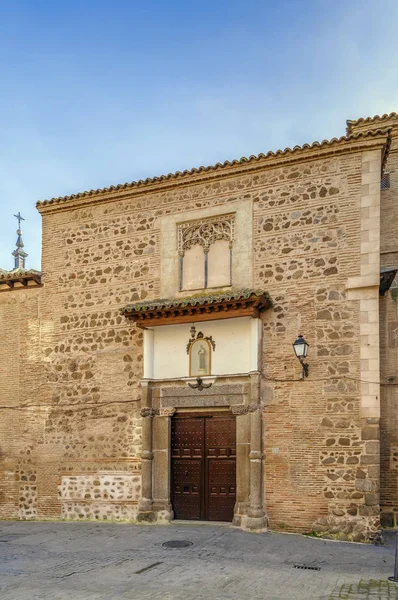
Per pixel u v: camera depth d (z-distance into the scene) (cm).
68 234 1564
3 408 1549
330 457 1187
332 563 960
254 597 773
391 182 1460
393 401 1322
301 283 1279
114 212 1515
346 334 1219
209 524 1271
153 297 1424
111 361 1442
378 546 1098
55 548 1104
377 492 1141
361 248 1238
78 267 1534
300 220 1305
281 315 1284
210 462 1317
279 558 992
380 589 801
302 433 1218
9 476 1505
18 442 1514
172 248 1426
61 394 1488
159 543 1108
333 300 1242
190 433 1348
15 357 1566
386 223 1443
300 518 1189
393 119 1483
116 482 1382
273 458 1233
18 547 1123
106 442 1411
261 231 1341
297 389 1238
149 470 1341
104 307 1479
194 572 902
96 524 1340
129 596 782
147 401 1365
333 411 1201
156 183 1456
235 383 1295
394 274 1272
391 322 1359
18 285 1594
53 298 1551
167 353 1375
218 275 1370
